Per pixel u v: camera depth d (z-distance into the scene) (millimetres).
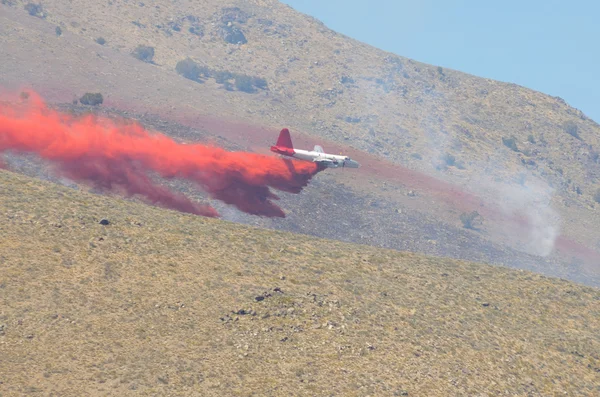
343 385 82500
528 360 98062
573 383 94625
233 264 112500
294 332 94500
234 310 97312
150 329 89000
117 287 97875
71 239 108312
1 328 82812
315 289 108938
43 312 88062
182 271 106250
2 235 103875
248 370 83000
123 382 76125
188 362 82500
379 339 95938
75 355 80250
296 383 81500
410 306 108625
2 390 70562
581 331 111625
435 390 85188
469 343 99688
